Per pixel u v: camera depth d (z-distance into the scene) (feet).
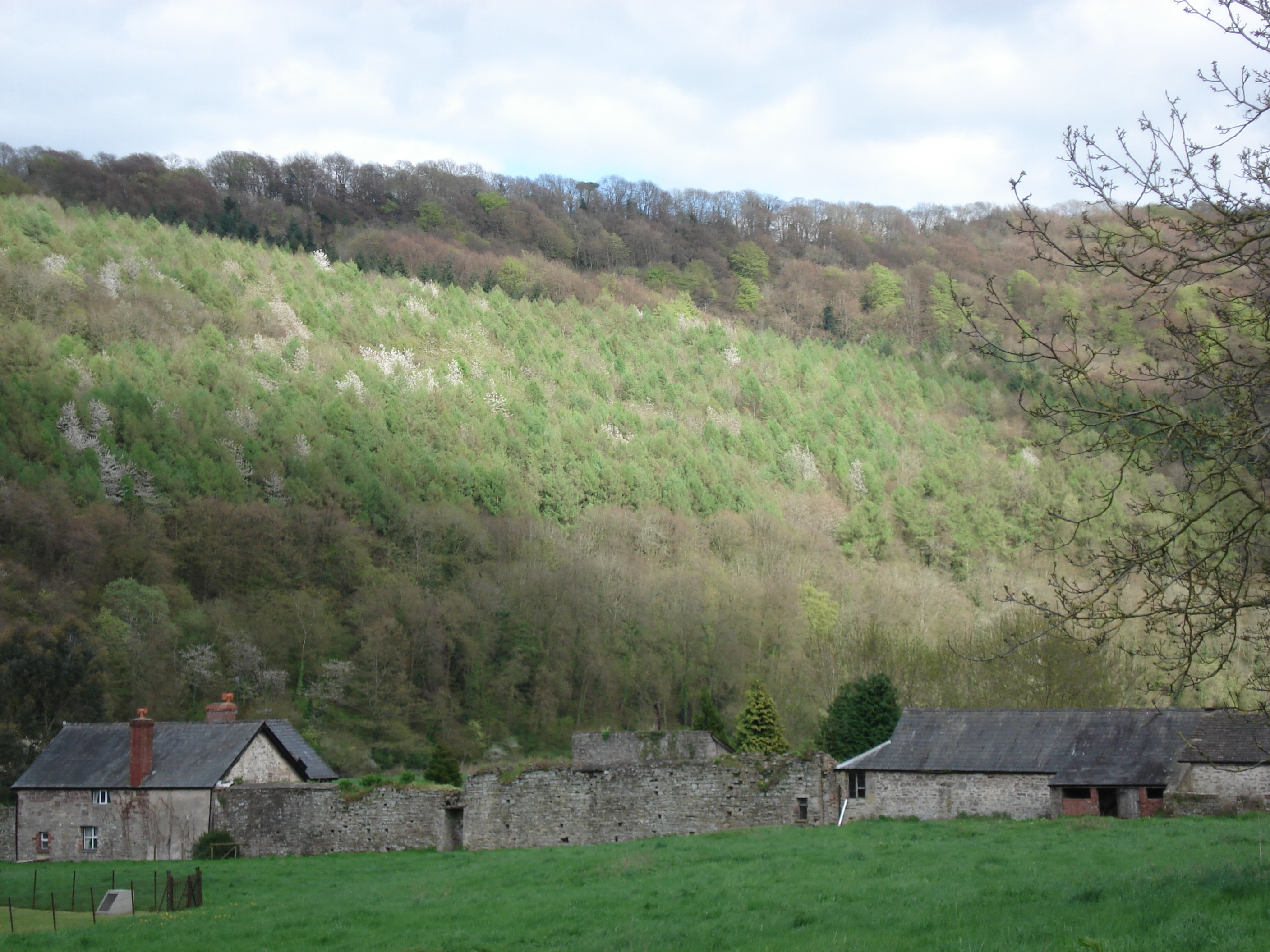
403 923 79.00
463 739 250.98
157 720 221.66
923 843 103.19
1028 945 48.55
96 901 103.19
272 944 74.28
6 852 141.28
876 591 314.35
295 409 391.04
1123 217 42.22
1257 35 40.19
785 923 66.33
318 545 308.19
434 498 355.97
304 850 133.69
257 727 148.05
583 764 142.41
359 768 223.71
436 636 265.75
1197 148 41.60
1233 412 40.24
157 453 331.16
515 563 311.06
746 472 440.86
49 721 194.80
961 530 375.45
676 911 75.36
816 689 235.81
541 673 269.03
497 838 128.77
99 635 223.71
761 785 129.49
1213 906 52.37
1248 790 117.70
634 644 282.36
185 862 129.70
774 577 314.14
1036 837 104.12
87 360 378.73
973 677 195.42
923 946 52.65
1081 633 168.96
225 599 271.90
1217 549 40.83
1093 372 48.49
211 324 443.32
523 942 68.85
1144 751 126.11
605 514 369.91
